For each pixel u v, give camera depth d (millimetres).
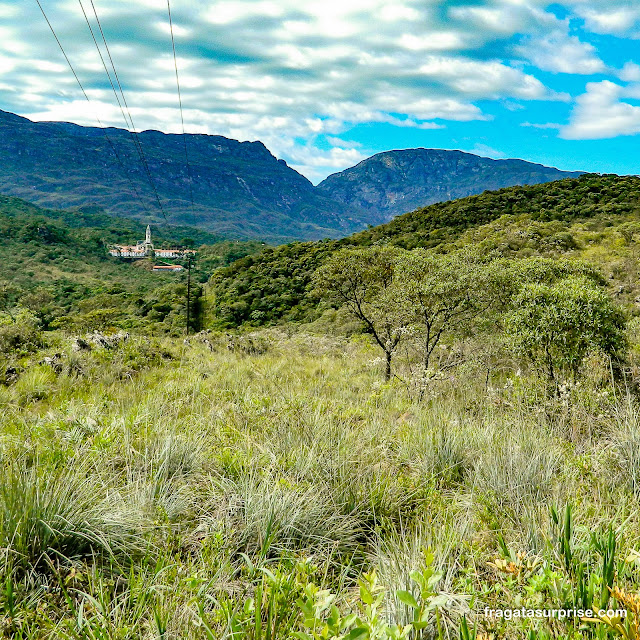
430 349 8570
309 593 1358
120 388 7031
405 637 1221
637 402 4477
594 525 2289
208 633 1549
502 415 4820
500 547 2059
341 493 2977
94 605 1841
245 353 13852
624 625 1365
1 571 1945
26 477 2551
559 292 5609
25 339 9172
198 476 3281
